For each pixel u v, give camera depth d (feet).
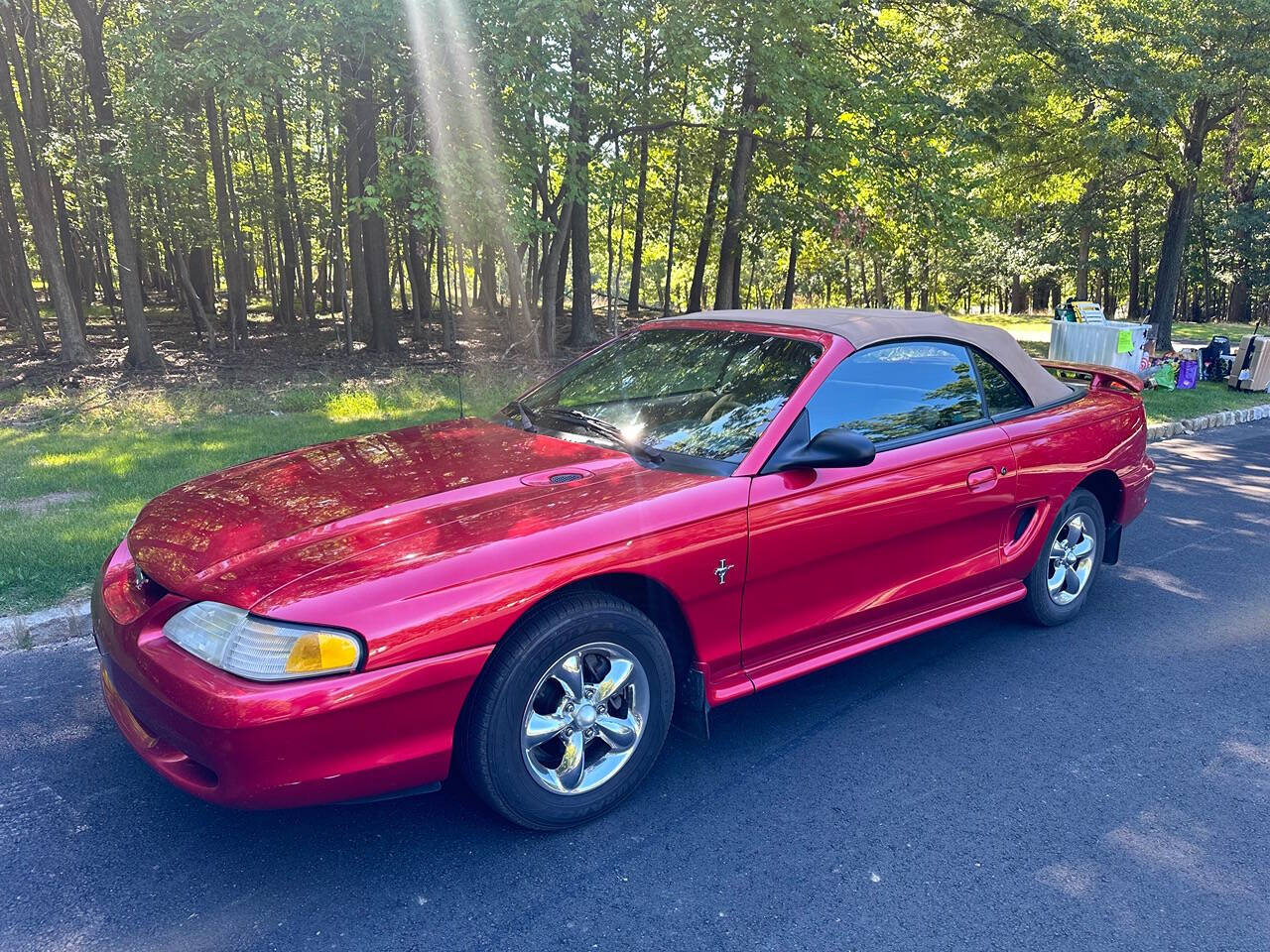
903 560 11.66
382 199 35.50
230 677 7.41
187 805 9.53
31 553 15.96
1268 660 13.66
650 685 9.37
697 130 61.57
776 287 138.31
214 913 7.83
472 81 33.83
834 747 10.92
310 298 81.61
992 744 11.04
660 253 117.91
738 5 38.86
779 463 10.20
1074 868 8.66
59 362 50.44
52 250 49.01
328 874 8.39
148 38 34.63
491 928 7.68
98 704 11.79
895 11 53.98
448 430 12.37
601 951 7.44
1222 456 30.32
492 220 35.70
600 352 13.89
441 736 7.99
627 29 40.40
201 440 27.27
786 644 10.70
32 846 8.77
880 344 11.79
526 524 8.77
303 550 8.41
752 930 7.71
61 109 63.00
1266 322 147.33
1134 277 139.03
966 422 12.64
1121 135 52.21
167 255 94.38
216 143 60.08
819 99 40.11
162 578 8.54
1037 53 49.39
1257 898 8.26
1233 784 10.21
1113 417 14.90
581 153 40.70
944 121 45.75
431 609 7.82
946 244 48.55
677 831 9.14
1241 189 122.21
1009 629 14.79
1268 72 49.39
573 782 8.96
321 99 36.37
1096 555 14.99
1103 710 11.98
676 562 9.24
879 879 8.44
